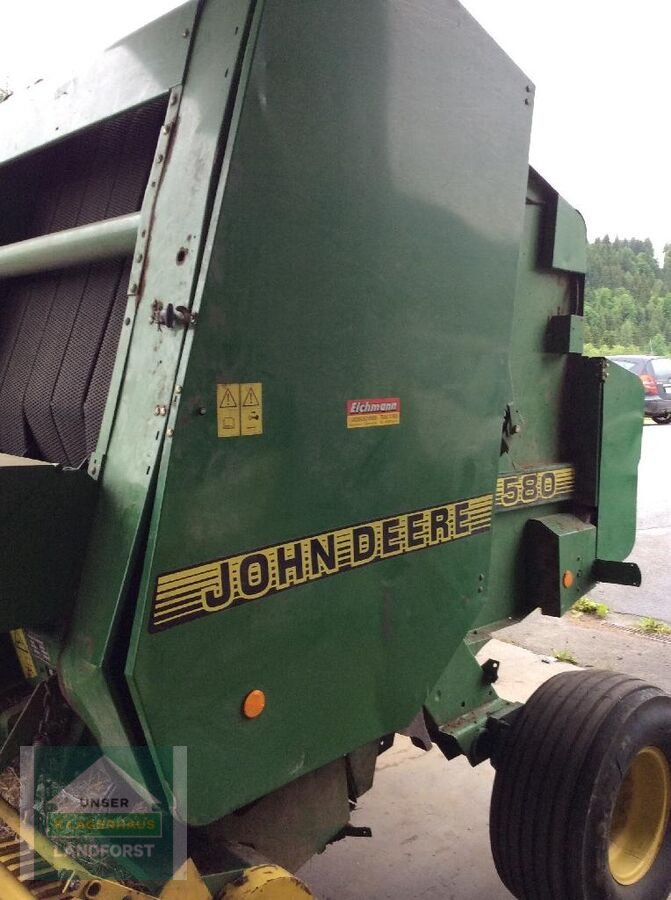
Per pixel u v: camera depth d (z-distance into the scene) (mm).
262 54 1584
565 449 3271
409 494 2053
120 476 1590
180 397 1516
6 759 1802
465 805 3426
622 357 18500
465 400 2191
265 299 1643
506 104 2227
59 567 1603
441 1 1992
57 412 2268
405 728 2396
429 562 2137
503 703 2805
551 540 3047
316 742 1882
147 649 1509
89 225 1985
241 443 1631
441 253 2051
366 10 1789
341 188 1772
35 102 2359
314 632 1841
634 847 2672
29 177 2631
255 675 1716
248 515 1663
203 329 1538
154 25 1831
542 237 2984
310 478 1786
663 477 11953
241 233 1581
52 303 2439
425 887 2883
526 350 3008
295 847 2107
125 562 1518
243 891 1642
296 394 1731
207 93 1628
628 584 3201
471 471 2248
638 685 2588
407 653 2107
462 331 2148
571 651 5266
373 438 1926
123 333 1698
